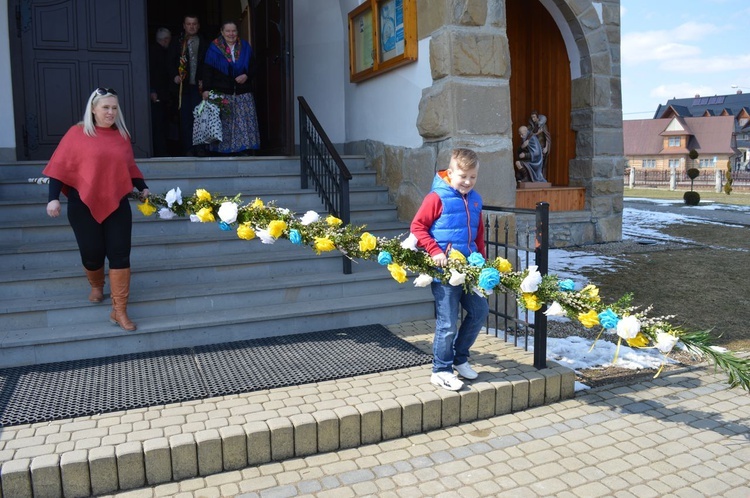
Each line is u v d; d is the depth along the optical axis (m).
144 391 3.46
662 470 3.01
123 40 6.26
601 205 9.82
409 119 5.82
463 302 3.58
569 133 10.07
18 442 2.89
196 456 2.93
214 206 3.87
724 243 9.84
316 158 5.94
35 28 6.01
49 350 3.94
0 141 5.95
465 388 3.55
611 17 9.67
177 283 4.71
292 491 2.83
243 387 3.51
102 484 2.79
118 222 3.93
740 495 2.80
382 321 4.81
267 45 7.21
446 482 2.91
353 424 3.21
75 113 6.17
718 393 3.92
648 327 3.12
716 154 61.56
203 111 6.48
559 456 3.14
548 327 5.20
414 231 3.44
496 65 5.17
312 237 3.65
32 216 5.11
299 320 4.54
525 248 4.06
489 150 5.16
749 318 5.55
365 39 6.64
